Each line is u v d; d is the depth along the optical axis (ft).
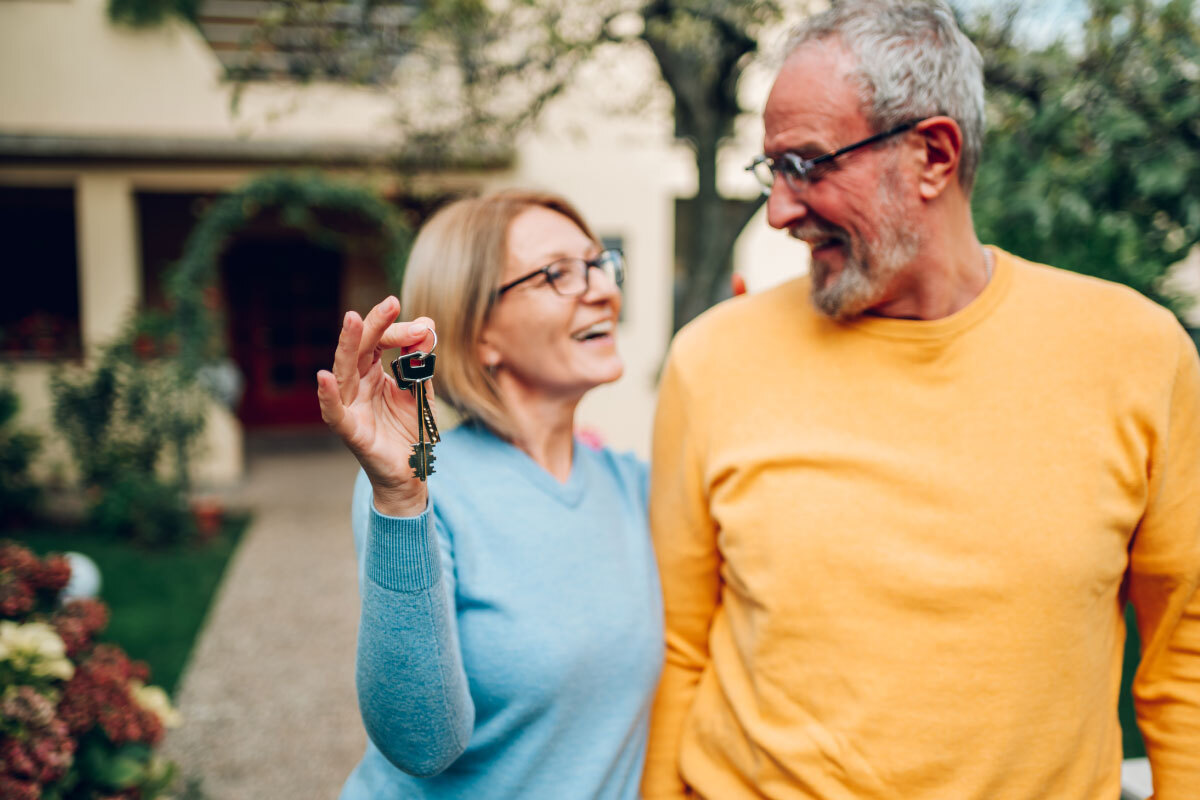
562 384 3.97
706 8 10.64
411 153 16.72
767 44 11.03
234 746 10.77
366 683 2.99
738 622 3.88
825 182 3.39
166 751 10.59
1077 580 3.30
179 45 23.95
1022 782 3.34
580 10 12.55
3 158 23.41
